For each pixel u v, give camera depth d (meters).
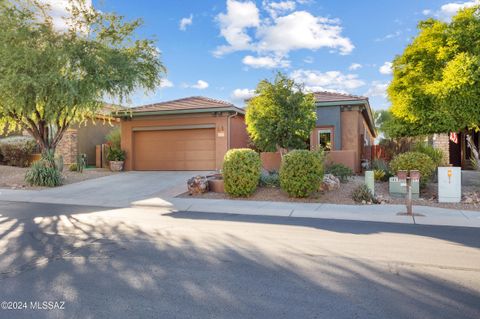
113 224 7.62
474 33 9.93
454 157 20.36
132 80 13.95
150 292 3.86
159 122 18.97
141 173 18.03
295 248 5.61
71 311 3.41
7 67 12.40
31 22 13.42
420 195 11.80
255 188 11.95
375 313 3.36
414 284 4.08
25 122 15.58
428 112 11.77
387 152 17.62
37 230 6.96
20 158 20.53
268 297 3.73
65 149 21.03
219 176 13.57
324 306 3.51
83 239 6.22
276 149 16.02
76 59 13.28
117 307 3.49
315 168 11.02
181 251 5.45
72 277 4.32
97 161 21.19
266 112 14.62
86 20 14.27
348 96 18.39
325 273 4.45
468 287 3.98
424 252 5.38
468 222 7.87
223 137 17.92
